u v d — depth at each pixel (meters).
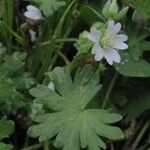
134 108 0.11
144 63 0.11
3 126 0.09
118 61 0.10
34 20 0.11
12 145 0.10
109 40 0.10
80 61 0.10
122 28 0.12
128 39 0.11
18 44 0.12
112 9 0.10
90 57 0.10
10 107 0.10
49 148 0.10
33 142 0.11
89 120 0.10
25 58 0.11
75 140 0.09
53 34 0.12
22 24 0.12
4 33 0.11
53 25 0.12
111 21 0.10
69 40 0.11
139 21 0.11
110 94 0.11
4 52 0.11
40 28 0.12
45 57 0.11
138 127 0.12
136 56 0.11
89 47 0.10
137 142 0.11
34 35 0.11
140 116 0.12
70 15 0.12
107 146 0.11
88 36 0.10
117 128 0.09
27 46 0.11
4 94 0.10
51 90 0.10
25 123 0.10
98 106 0.11
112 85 0.11
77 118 0.10
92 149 0.09
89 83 0.10
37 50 0.11
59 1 0.11
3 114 0.10
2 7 0.11
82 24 0.12
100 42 0.10
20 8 0.12
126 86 0.12
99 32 0.10
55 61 0.12
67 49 0.12
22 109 0.10
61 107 0.10
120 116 0.10
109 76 0.11
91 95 0.10
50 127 0.09
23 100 0.10
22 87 0.10
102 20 0.11
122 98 0.11
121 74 0.11
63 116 0.10
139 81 0.12
